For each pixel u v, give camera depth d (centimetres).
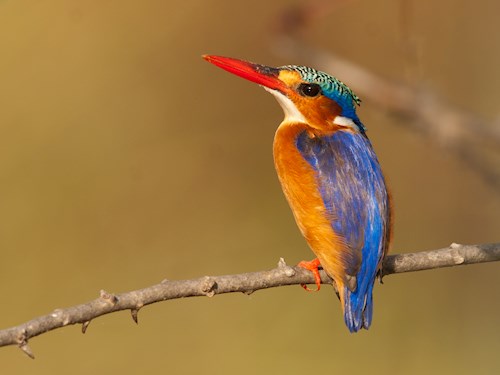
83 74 1585
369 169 948
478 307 1520
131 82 1608
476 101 1648
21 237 1520
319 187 933
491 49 1648
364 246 898
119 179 1580
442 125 1251
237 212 1598
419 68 1265
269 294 1496
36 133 1563
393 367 1471
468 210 1631
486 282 1532
